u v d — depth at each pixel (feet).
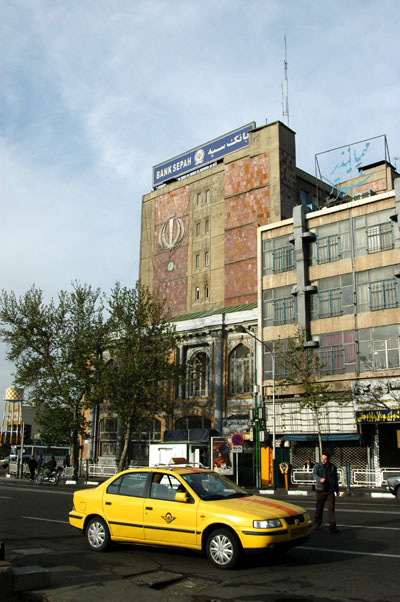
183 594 23.90
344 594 24.12
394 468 95.66
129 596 23.26
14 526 45.34
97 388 121.90
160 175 208.13
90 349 127.44
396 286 110.63
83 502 35.40
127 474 34.42
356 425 108.37
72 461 132.16
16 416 277.85
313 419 114.62
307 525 30.32
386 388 105.50
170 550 33.71
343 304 117.19
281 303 128.16
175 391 152.76
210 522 29.32
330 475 41.50
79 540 38.60
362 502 70.79
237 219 174.60
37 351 134.62
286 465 92.89
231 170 180.45
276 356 117.19
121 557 32.37
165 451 109.50
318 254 123.95
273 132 171.42
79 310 135.33
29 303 134.82
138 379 123.13
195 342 148.97
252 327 137.49
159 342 125.70
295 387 119.44
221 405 139.54
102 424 168.96
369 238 116.78
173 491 31.78
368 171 178.19
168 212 198.80
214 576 27.48
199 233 186.09
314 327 120.16
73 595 23.31
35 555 32.81
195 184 192.03
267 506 30.09
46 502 65.41
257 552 27.61
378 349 110.22
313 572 28.09
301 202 173.78
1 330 133.28
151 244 201.67
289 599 23.45
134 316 127.54
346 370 113.29
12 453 199.41
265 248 134.51
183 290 185.88
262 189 170.09
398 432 102.22
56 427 127.54
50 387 129.90
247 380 137.18
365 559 30.91
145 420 129.39
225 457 105.29
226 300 171.22
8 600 23.12
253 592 24.57
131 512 32.63
